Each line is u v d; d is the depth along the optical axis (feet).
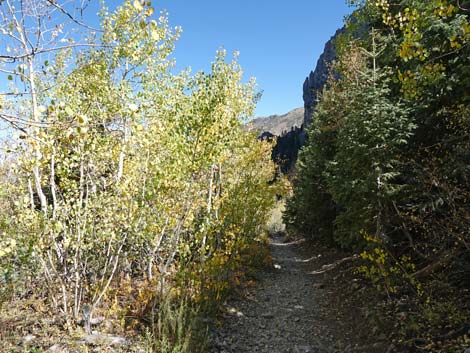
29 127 8.86
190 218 23.98
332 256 45.60
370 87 26.12
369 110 24.90
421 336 17.44
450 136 22.09
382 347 18.86
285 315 26.78
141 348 17.56
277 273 41.78
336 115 38.58
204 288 24.71
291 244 68.69
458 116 21.02
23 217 17.78
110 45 7.98
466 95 19.53
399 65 27.20
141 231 21.62
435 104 23.72
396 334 19.17
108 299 21.98
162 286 21.72
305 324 24.91
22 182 22.25
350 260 37.93
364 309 24.58
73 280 21.11
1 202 21.53
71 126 8.01
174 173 21.35
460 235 17.53
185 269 23.54
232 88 28.91
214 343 20.70
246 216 34.96
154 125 21.07
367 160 26.12
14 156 18.93
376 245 24.18
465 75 19.83
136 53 22.71
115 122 22.00
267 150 47.57
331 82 42.39
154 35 9.16
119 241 20.56
